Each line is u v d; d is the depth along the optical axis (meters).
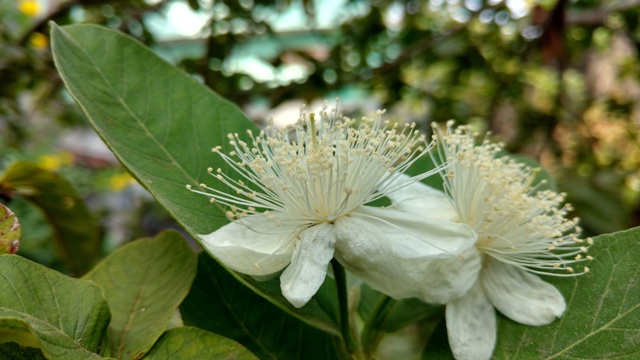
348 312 0.09
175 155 0.10
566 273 0.09
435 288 0.09
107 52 0.10
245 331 0.09
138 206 0.27
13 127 0.26
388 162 0.09
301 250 0.08
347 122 0.09
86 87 0.09
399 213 0.09
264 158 0.09
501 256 0.09
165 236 0.10
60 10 0.22
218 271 0.09
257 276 0.09
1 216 0.09
